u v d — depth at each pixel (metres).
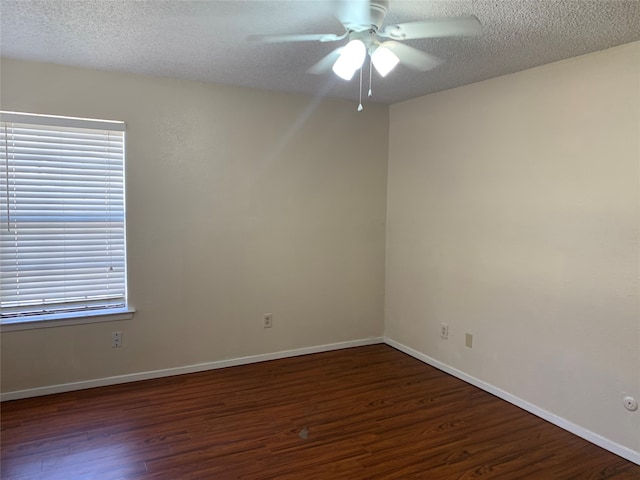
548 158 2.80
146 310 3.38
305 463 2.37
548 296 2.83
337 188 4.04
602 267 2.53
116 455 2.41
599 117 2.52
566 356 2.74
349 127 4.04
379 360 3.93
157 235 3.37
